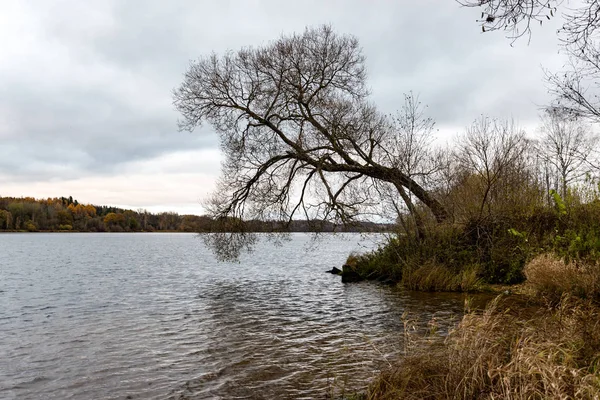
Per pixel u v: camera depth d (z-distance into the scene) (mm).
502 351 6258
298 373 8453
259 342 11000
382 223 21812
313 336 11461
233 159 23141
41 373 8984
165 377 8570
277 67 23109
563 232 17469
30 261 41500
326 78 23906
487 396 5172
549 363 5219
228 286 22500
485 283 17781
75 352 10469
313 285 22500
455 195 21156
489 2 5379
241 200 23250
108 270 32094
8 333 12492
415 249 20562
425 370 6141
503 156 20141
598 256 13320
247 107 23281
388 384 6195
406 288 19000
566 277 12219
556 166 23938
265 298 18391
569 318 7594
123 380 8477
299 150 22359
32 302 17875
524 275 16516
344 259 42594
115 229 156000
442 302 15320
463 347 6094
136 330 12656
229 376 8484
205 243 23109
